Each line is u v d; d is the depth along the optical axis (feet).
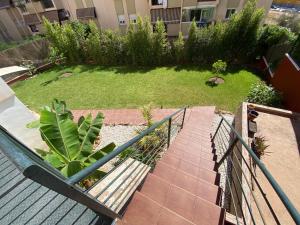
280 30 33.81
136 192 7.53
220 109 26.50
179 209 7.73
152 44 40.60
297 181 12.66
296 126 17.53
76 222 5.72
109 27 55.42
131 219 6.72
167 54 41.88
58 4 56.29
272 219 10.16
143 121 25.00
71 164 10.21
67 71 44.65
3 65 41.98
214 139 19.60
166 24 46.26
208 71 37.37
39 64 48.01
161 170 10.12
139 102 30.12
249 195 11.06
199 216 7.55
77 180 3.42
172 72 38.75
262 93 23.24
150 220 6.72
